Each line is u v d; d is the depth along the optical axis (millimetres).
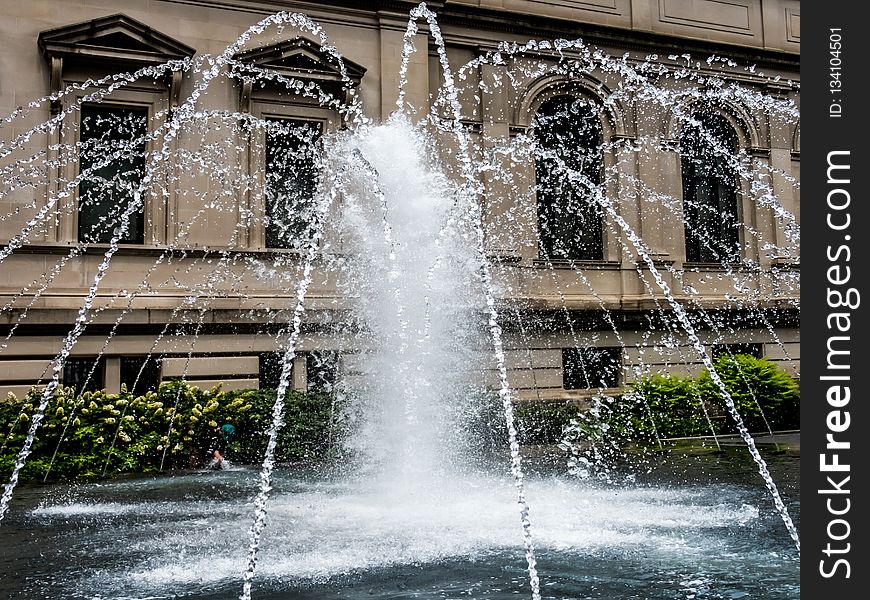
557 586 6434
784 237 30672
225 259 22828
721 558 7395
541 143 28250
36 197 21344
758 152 30750
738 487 12352
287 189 24359
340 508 10438
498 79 27141
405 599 6113
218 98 23453
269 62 23953
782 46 31562
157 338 21656
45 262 21234
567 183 28406
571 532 8594
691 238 30312
